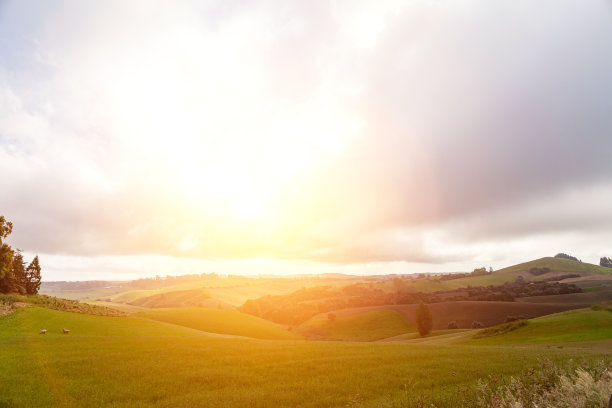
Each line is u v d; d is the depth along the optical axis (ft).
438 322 424.05
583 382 32.76
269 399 49.08
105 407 46.57
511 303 451.53
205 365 74.38
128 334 149.59
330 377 63.16
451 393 45.03
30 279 265.75
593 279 635.66
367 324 456.04
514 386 36.24
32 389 54.29
